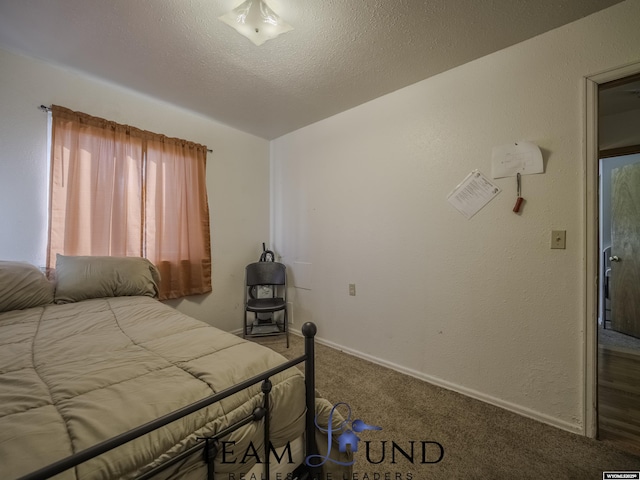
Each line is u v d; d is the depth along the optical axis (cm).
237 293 293
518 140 158
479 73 171
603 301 306
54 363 89
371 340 226
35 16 139
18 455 51
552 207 148
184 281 246
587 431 138
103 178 201
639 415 156
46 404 67
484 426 146
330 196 257
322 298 265
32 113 178
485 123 169
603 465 121
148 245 224
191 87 207
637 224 274
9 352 97
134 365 88
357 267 236
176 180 240
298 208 290
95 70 187
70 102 191
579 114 140
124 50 166
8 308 147
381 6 132
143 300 175
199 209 255
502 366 164
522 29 147
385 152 216
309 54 167
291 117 259
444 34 150
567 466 120
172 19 140
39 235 182
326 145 261
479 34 150
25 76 175
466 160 177
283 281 285
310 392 95
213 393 76
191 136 254
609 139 253
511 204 160
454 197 181
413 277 201
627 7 128
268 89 208
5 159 170
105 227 202
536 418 151
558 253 146
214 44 159
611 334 284
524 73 155
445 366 186
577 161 141
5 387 74
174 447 63
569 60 142
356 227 236
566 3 130
